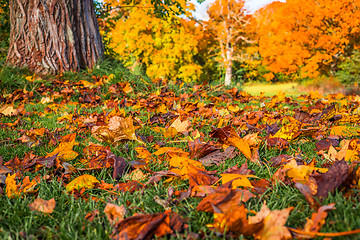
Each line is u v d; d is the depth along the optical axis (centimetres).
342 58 2262
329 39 2180
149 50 2219
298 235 88
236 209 94
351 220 98
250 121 268
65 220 110
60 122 297
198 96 535
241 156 178
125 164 160
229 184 117
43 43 651
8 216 112
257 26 2788
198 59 2936
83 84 552
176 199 123
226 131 172
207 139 223
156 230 94
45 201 116
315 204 108
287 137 201
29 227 104
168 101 430
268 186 136
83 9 701
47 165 158
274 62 2623
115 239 93
